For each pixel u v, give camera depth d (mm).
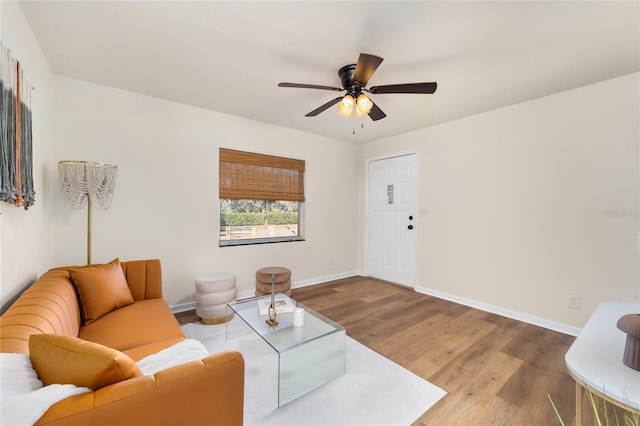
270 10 1573
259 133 3617
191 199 3102
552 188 2691
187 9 1571
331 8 1549
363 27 1711
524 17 1604
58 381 801
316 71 2277
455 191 3453
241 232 3623
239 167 3506
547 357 2152
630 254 2293
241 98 2854
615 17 1595
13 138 1354
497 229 3074
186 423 866
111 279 1958
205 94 2770
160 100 2887
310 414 1554
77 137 2477
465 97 2742
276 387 1774
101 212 2605
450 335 2518
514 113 2938
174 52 2021
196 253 3146
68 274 1836
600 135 2422
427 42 1855
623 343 1310
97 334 1586
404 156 4090
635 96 2256
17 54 1517
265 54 2031
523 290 2877
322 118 3463
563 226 2629
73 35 1823
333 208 4477
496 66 2156
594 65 2141
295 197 4062
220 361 948
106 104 2604
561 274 2639
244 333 2484
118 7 1559
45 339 884
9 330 1002
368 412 1570
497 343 2373
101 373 769
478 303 3221
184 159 3045
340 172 4562
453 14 1583
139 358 1344
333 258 4488
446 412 1574
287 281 3205
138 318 1804
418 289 3855
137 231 2781
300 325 1941
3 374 738
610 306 1764
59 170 2174
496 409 1599
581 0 1465
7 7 1385
